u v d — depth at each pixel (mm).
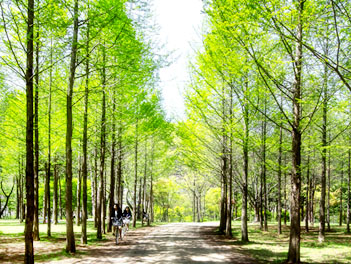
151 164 25219
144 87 13992
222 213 17438
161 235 15758
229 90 11859
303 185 25688
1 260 7836
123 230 14250
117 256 8711
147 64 9773
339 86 7773
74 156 20484
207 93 12156
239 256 8867
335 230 21125
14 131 13812
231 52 7578
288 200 27797
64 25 7281
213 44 8727
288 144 10062
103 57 9766
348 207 19703
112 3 8117
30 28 6836
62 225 21578
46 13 6992
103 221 15547
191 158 14828
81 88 12008
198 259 8258
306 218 19484
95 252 9445
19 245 10641
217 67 9102
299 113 8180
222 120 11391
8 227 19219
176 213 56156
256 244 11930
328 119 12359
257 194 21469
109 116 13008
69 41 8008
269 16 5762
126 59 8992
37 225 11828
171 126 16984
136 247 10750
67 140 9445
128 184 30266
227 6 6488
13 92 12602
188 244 11734
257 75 8312
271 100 11781
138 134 16016
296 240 7879
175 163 23828
